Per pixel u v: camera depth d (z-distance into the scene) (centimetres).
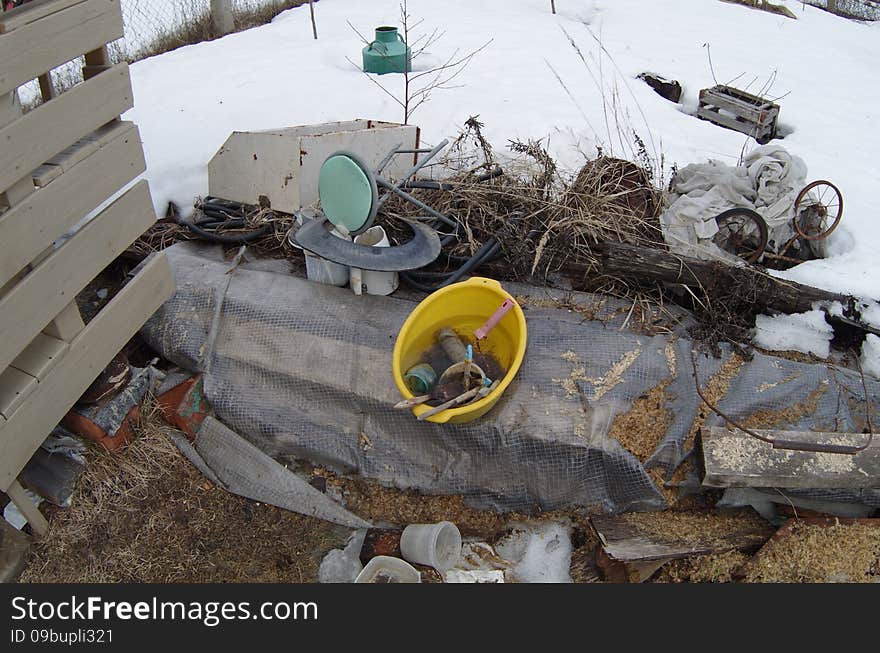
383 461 246
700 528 231
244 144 299
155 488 238
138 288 240
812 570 216
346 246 254
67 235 259
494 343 259
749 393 245
